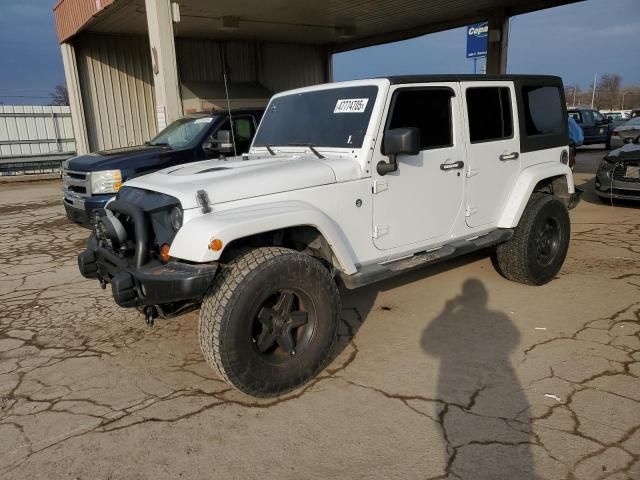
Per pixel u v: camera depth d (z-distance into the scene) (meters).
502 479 2.47
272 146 4.29
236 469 2.60
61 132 18.17
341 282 3.79
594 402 3.06
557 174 4.99
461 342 3.94
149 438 2.87
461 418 2.96
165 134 8.22
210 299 3.01
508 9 13.41
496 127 4.55
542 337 3.96
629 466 2.51
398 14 13.84
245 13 13.36
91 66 15.06
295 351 3.24
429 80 3.94
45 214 10.28
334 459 2.65
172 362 3.77
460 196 4.27
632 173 8.34
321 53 19.34
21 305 5.03
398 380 3.41
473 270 5.63
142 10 11.99
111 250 3.54
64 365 3.77
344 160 3.60
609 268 5.55
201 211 3.06
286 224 3.10
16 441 2.88
